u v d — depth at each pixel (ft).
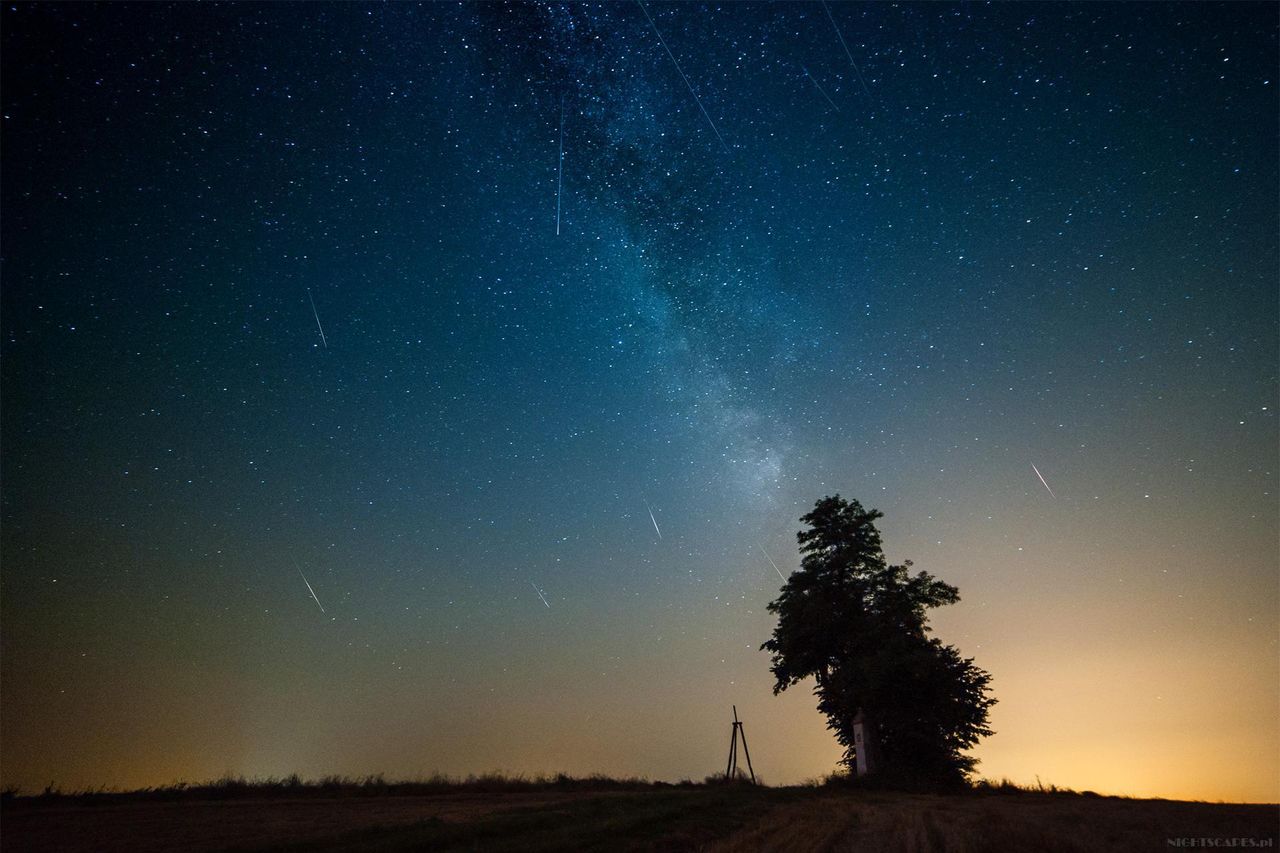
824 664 125.59
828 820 50.75
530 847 37.78
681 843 40.27
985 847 35.29
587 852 37.45
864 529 131.54
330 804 67.00
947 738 108.78
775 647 129.90
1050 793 85.81
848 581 128.77
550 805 63.00
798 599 128.06
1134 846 33.94
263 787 77.61
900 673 109.40
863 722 107.76
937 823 46.52
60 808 59.72
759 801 67.41
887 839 40.19
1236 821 43.14
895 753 109.40
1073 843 34.81
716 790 83.41
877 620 120.67
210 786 75.82
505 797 76.79
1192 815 47.03
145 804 63.77
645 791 87.45
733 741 123.85
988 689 112.27
